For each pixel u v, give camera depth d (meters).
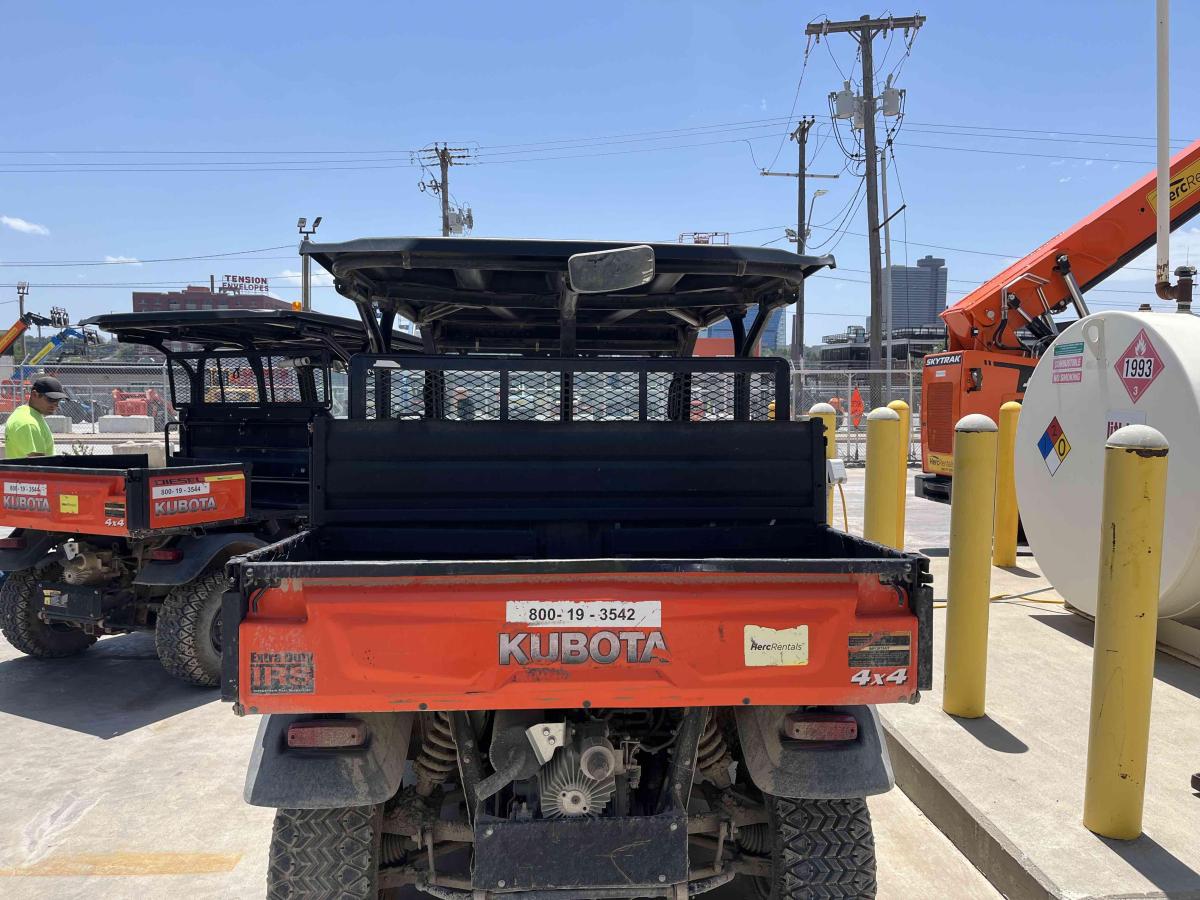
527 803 2.45
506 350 4.64
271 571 2.23
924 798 3.81
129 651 6.56
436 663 2.24
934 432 11.20
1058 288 10.36
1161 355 4.83
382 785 2.39
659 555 3.34
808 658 2.30
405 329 4.94
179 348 7.41
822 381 24.20
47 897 3.23
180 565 5.32
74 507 5.33
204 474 5.55
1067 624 5.96
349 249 2.95
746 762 2.55
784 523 3.36
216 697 5.50
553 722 2.44
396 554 3.25
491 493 3.19
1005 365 10.46
